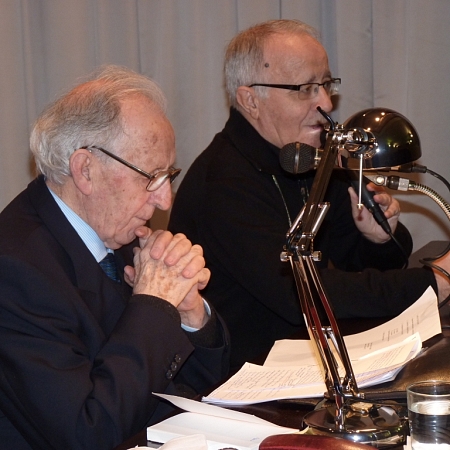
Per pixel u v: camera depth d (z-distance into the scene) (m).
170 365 1.38
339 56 3.06
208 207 2.04
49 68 3.03
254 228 1.97
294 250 1.12
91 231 1.52
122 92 1.49
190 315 1.58
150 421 1.44
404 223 3.10
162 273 1.47
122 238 1.53
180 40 3.12
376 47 3.03
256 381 1.32
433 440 0.92
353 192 2.20
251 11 3.07
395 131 1.63
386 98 3.05
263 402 1.23
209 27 3.11
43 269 1.39
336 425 1.05
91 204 1.48
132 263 1.66
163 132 1.50
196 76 3.13
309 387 1.25
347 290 1.79
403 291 1.80
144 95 1.51
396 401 1.18
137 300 1.43
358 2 3.02
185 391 1.56
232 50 2.19
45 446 1.34
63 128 1.46
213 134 3.16
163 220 2.91
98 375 1.32
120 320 1.41
